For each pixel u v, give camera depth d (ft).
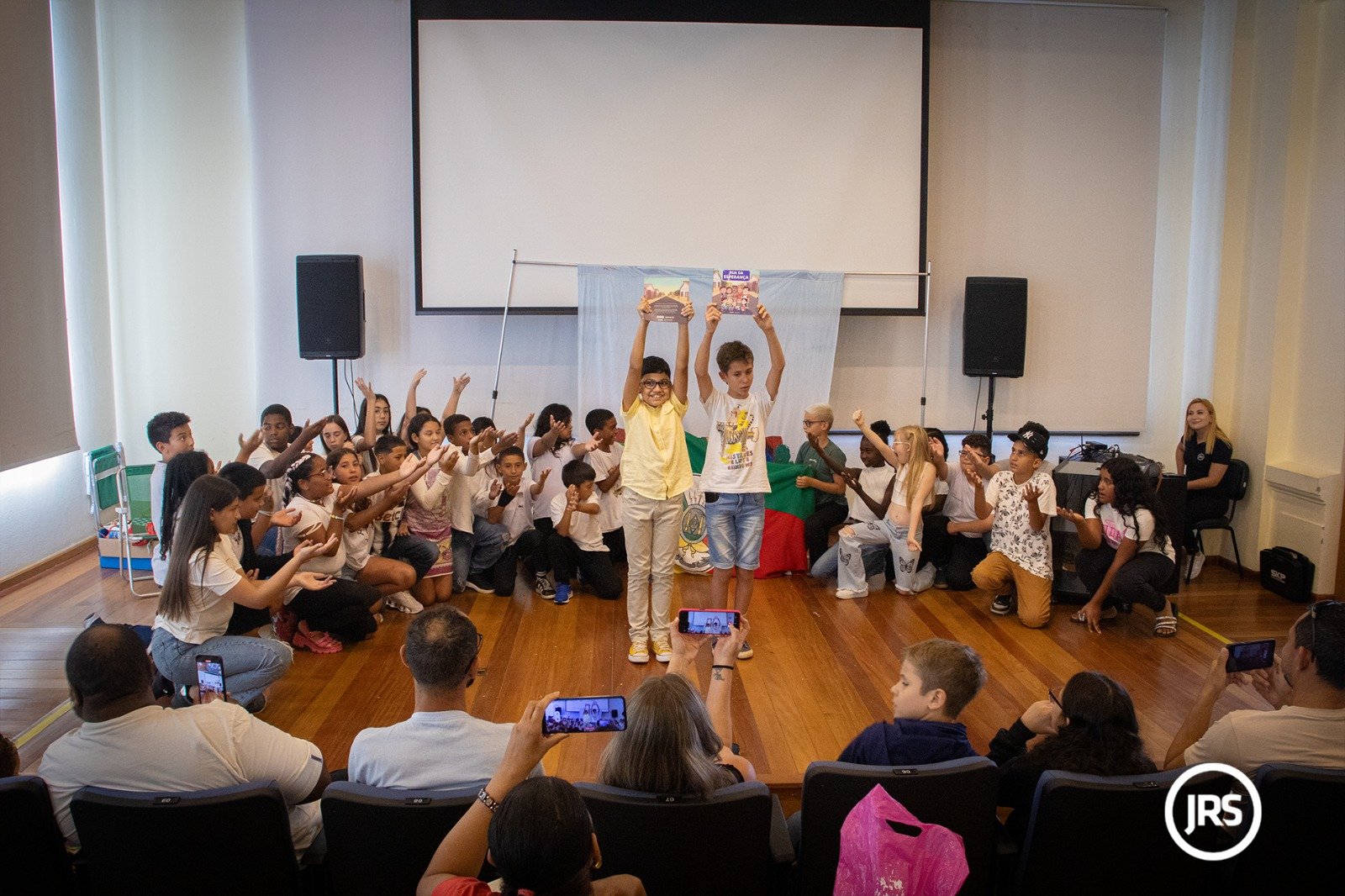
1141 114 22.33
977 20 21.90
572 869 4.87
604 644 15.39
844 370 22.74
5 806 6.77
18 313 17.35
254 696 12.27
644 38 20.85
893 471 18.45
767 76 21.03
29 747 11.77
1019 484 16.63
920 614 17.02
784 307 20.83
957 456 23.00
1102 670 14.53
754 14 20.89
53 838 6.98
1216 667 8.72
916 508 16.28
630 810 6.75
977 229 22.40
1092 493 17.26
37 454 17.88
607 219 21.20
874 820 6.87
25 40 17.65
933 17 21.83
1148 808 7.19
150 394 22.50
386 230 21.95
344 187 21.81
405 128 21.72
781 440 20.71
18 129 17.38
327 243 21.95
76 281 20.47
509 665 14.48
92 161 21.13
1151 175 22.45
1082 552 16.90
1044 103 22.20
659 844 6.84
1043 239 22.50
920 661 8.09
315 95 21.59
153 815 6.75
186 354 22.44
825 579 19.15
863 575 17.92
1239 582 19.79
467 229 21.11
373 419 19.13
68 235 20.20
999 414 22.90
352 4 21.39
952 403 22.93
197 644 11.59
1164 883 7.50
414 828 6.72
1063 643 15.69
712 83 21.01
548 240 21.18
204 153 22.02
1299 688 8.06
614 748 7.05
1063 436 23.30
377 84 21.61
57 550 19.86
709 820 6.81
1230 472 20.04
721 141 21.12
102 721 7.47
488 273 21.22
